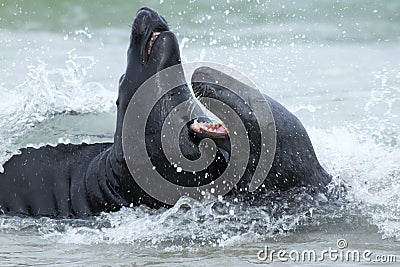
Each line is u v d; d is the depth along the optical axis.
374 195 29.12
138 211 28.20
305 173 28.06
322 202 28.14
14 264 24.89
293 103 40.50
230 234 26.98
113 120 36.78
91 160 30.03
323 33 53.59
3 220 29.34
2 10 61.38
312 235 26.83
